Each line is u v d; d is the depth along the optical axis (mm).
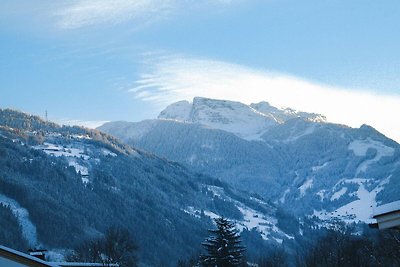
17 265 34906
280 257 158125
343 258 95625
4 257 34781
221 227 95688
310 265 106500
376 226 20656
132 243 117562
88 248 124875
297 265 129500
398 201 20750
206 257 94625
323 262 102250
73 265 68188
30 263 35094
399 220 19938
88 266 69438
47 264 35469
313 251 114875
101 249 111438
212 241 94938
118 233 120875
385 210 20281
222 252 93562
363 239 98625
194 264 130875
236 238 95500
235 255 94312
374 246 90562
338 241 106875
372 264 89562
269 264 143000
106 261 104250
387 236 78812
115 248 110500
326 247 106500
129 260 113375
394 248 78125
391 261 81500
